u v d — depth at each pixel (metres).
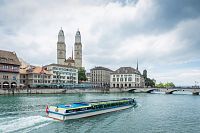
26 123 33.59
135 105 62.91
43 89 114.25
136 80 199.88
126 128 34.62
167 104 72.06
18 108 50.75
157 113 50.62
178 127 36.34
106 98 91.44
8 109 48.88
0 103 60.97
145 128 35.09
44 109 49.06
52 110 38.25
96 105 45.12
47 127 32.66
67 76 169.12
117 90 163.75
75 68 178.62
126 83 197.88
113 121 39.59
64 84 148.12
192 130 34.53
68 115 37.62
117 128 34.41
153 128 35.28
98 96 106.38
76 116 39.53
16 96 89.06
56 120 37.22
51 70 155.88
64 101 71.50
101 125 35.94
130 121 40.19
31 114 41.78
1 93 95.88
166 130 34.25
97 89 152.50
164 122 40.16
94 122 38.00
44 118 37.81
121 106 54.00
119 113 48.88
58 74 160.38
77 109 39.91
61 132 30.73
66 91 128.12
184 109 59.09
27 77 142.38
